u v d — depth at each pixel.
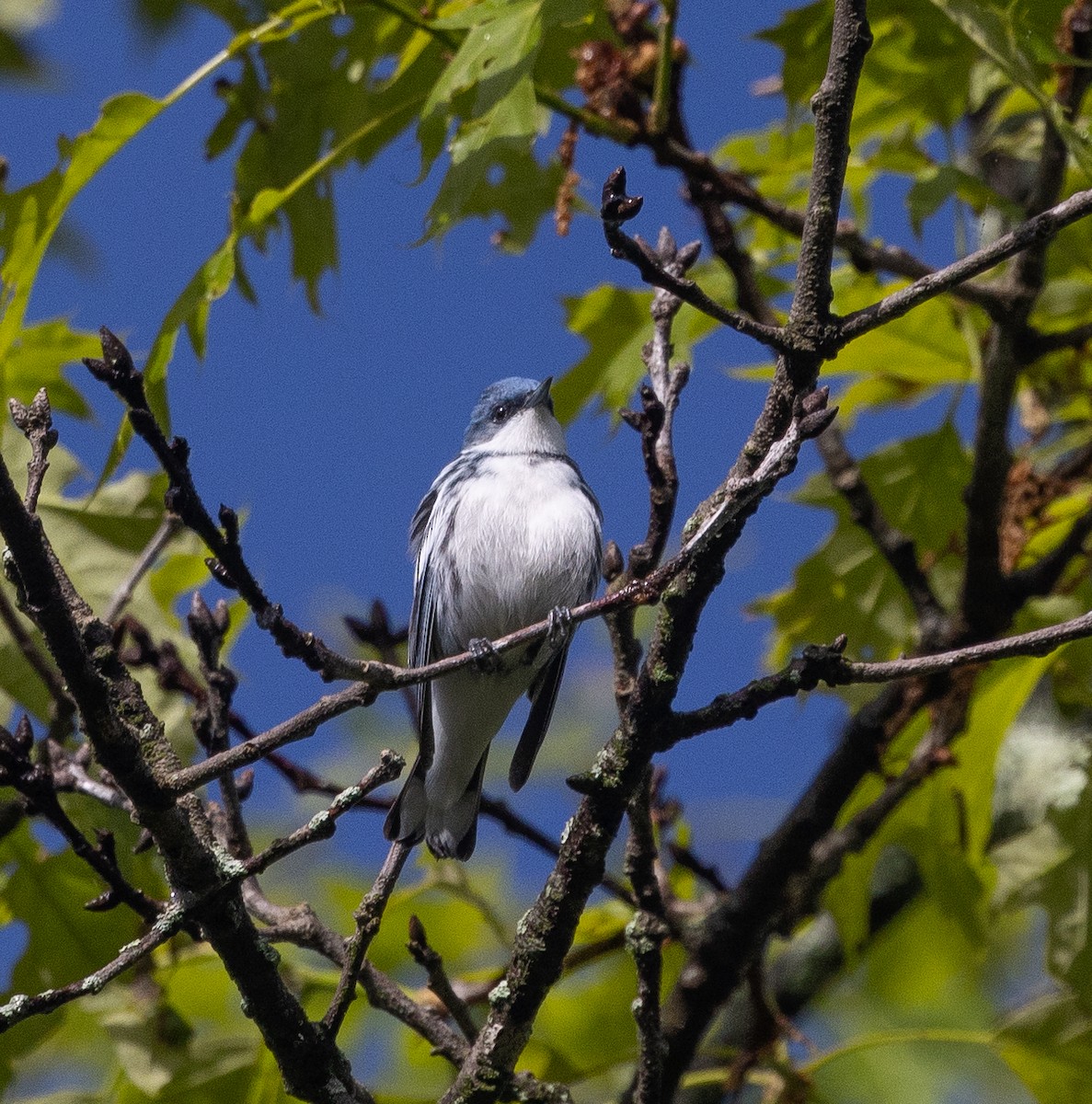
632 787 7.04
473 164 7.62
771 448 6.45
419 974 12.59
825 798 10.23
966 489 10.12
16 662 10.12
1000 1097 12.88
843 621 11.79
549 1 7.93
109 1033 10.23
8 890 10.23
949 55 10.44
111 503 10.73
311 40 10.55
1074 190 11.62
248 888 8.23
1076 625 6.24
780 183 12.12
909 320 11.15
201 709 8.58
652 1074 7.76
